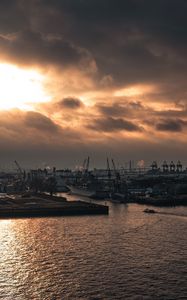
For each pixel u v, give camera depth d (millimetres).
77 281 148875
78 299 132000
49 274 157500
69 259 179250
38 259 180125
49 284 146250
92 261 175125
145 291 138250
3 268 166375
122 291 138375
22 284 146500
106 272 159125
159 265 168000
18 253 192125
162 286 142875
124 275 155125
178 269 162125
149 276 153750
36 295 135750
